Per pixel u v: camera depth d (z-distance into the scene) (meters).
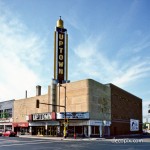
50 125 63.03
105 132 61.97
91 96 58.16
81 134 56.88
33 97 72.44
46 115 62.75
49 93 66.75
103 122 60.12
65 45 75.50
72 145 33.78
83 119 56.91
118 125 69.00
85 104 57.56
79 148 29.25
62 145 33.84
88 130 56.34
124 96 75.19
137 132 82.44
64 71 73.56
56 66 72.75
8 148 29.91
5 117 82.88
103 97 63.03
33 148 29.69
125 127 73.19
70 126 59.41
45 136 61.91
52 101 64.81
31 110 72.38
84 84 58.69
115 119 67.69
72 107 60.38
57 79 71.50
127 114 75.75
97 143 37.44
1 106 85.81
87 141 42.72
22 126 73.00
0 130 76.94
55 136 60.66
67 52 75.44
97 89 60.81
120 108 71.44
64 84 63.69
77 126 58.44
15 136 61.91
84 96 58.16
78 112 56.91
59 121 60.97
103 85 63.91
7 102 83.25
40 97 69.69
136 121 82.19
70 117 57.50
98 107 60.38
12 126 78.50
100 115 60.69
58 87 65.12
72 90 61.28
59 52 74.06
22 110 75.94
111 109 66.25
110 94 66.75
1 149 28.67
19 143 37.94
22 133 71.62
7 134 61.78
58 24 77.00
